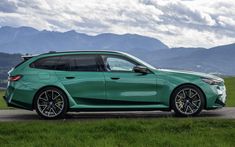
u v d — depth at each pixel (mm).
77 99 12414
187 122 10305
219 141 8891
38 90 12430
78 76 12461
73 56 12750
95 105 12398
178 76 12375
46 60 12781
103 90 12359
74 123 10648
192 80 12328
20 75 12625
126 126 10070
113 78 12359
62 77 12469
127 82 12336
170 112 14125
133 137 9258
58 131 9938
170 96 12320
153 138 9117
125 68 12539
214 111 14266
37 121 11492
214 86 12438
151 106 12328
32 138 9367
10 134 9922
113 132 9805
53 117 12406
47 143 8867
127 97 12336
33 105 12523
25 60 12938
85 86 12383
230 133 9461
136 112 14250
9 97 12703
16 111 15164
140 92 12328
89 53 12781
